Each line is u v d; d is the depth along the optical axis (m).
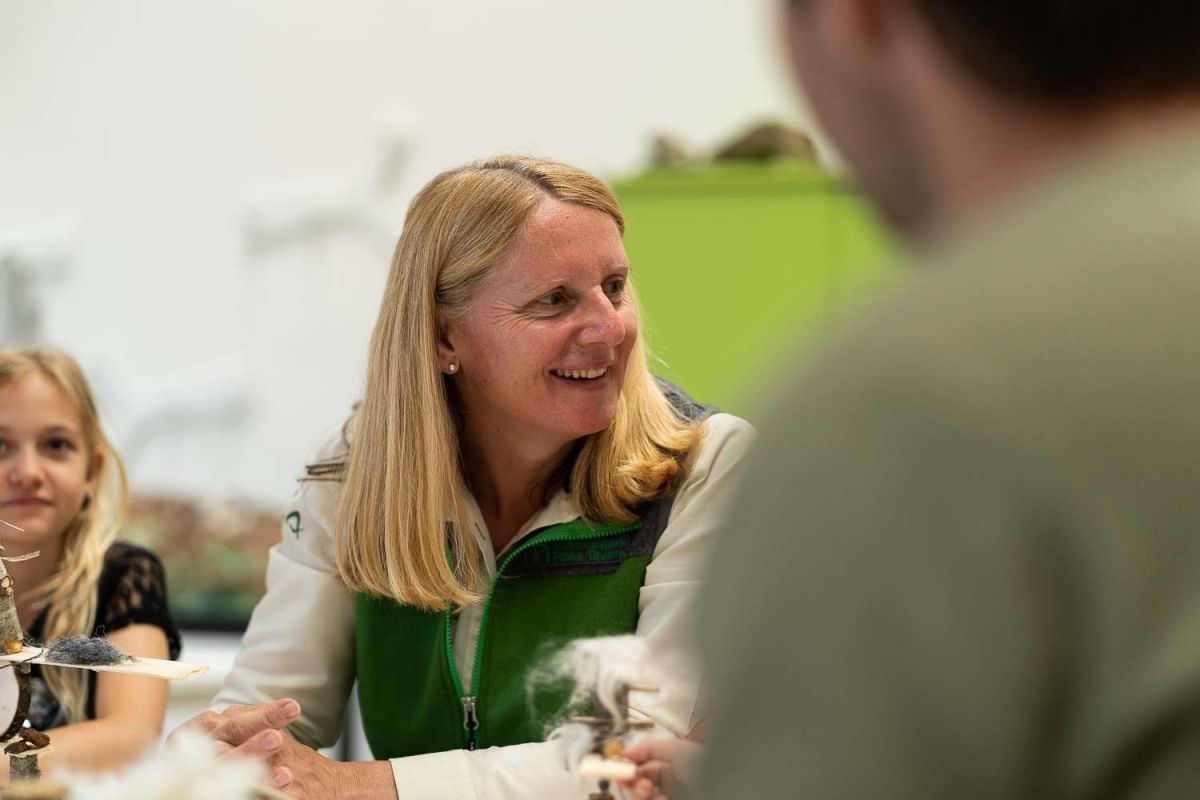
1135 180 0.49
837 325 0.53
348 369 3.65
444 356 1.55
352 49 3.60
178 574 3.72
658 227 2.69
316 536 1.66
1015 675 0.45
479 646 1.55
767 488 0.49
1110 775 0.46
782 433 0.50
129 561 1.93
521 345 1.49
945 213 0.54
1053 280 0.47
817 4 0.54
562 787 1.38
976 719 0.45
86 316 3.82
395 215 3.60
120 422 3.77
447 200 1.54
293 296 3.68
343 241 3.63
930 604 0.46
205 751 0.92
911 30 0.51
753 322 2.65
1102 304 0.46
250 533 3.70
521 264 1.49
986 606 0.45
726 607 0.50
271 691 1.61
